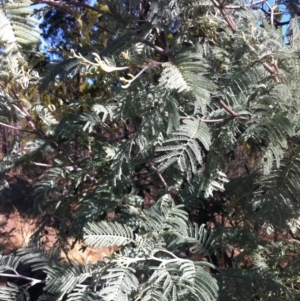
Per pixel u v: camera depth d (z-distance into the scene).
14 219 4.19
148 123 1.41
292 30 1.87
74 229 1.96
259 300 1.76
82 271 1.63
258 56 1.42
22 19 1.00
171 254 1.50
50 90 2.73
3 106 2.13
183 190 1.99
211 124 1.62
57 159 2.22
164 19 1.62
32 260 1.79
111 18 1.84
